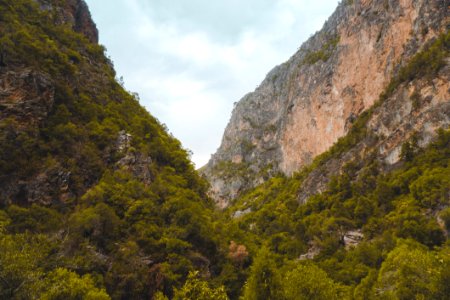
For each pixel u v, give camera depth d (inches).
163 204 1851.6
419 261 1181.1
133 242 1504.7
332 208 3117.6
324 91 4872.0
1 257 871.7
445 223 1980.8
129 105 2721.5
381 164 3132.4
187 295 1078.4
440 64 2972.4
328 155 4192.9
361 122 3850.9
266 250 1118.4
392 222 2348.7
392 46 3801.7
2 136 1557.6
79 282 1091.3
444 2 3358.8
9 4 2341.3
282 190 4901.6
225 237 2094.0
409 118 3056.1
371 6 4431.6
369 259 2111.2
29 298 878.4
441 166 2456.9
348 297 1419.8
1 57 1753.2
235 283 1694.1
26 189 1535.4
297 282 1088.2
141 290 1380.4
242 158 7219.5
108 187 1716.3
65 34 2738.7
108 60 3186.5
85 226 1450.5
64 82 2084.2
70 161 1726.1
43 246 1253.7
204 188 2770.7
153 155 2308.1
